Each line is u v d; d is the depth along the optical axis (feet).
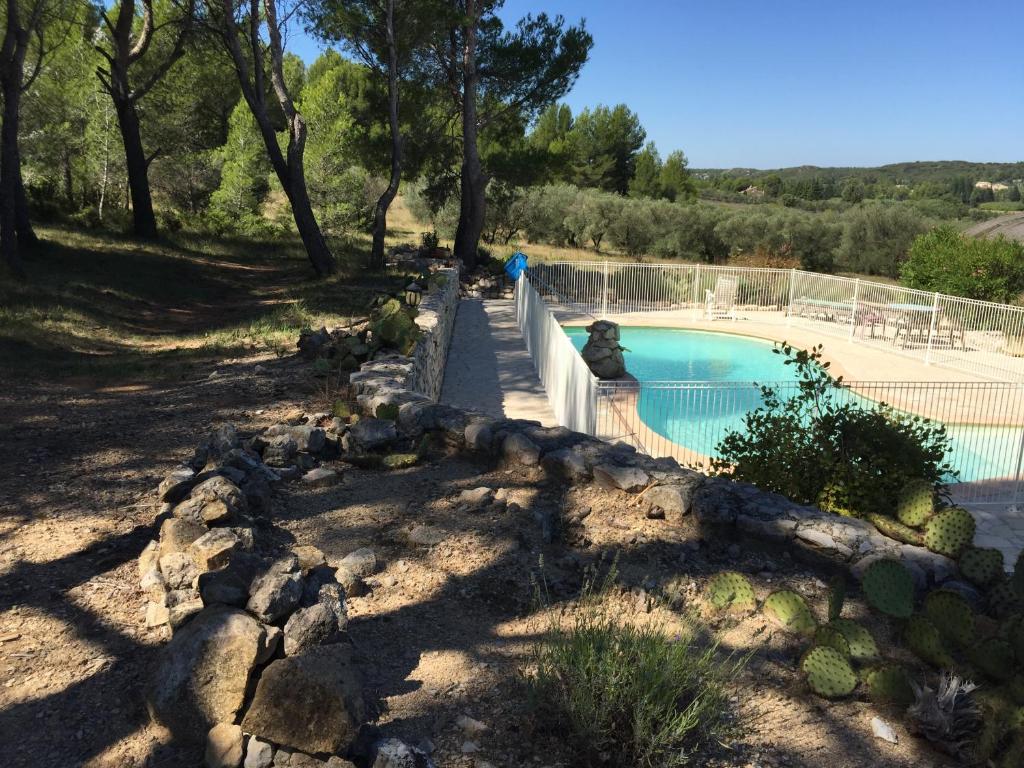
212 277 71.31
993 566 16.44
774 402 25.52
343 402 24.63
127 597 13.78
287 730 9.58
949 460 37.55
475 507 18.34
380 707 11.16
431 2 75.56
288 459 20.39
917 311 66.69
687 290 90.02
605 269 83.46
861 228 120.47
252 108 70.18
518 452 20.40
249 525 15.51
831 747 11.30
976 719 11.63
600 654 11.42
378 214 79.36
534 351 53.11
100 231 85.10
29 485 19.27
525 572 15.57
